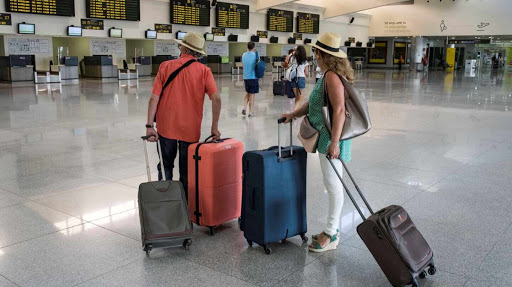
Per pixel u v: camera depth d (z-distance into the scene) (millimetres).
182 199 3230
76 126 8242
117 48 22234
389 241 2660
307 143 3135
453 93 15398
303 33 28641
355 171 5344
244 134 7602
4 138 7082
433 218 3855
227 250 3262
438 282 2805
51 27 17469
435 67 41156
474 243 3357
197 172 3477
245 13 24672
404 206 4148
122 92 14719
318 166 5566
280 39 27328
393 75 27266
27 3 16609
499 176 5145
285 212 3227
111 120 8969
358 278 2875
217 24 23625
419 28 32344
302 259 3131
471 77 25297
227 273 2910
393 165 5637
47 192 4461
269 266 3016
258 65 9312
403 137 7508
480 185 4801
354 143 7004
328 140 3061
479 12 29797
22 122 8586
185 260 3088
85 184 4730
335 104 2898
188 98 3689
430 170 5406
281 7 26781
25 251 3180
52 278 2809
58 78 18125
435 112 10609
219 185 3494
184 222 3139
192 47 3686
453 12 30797
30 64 17719
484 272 2928
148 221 3076
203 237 3496
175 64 3672
